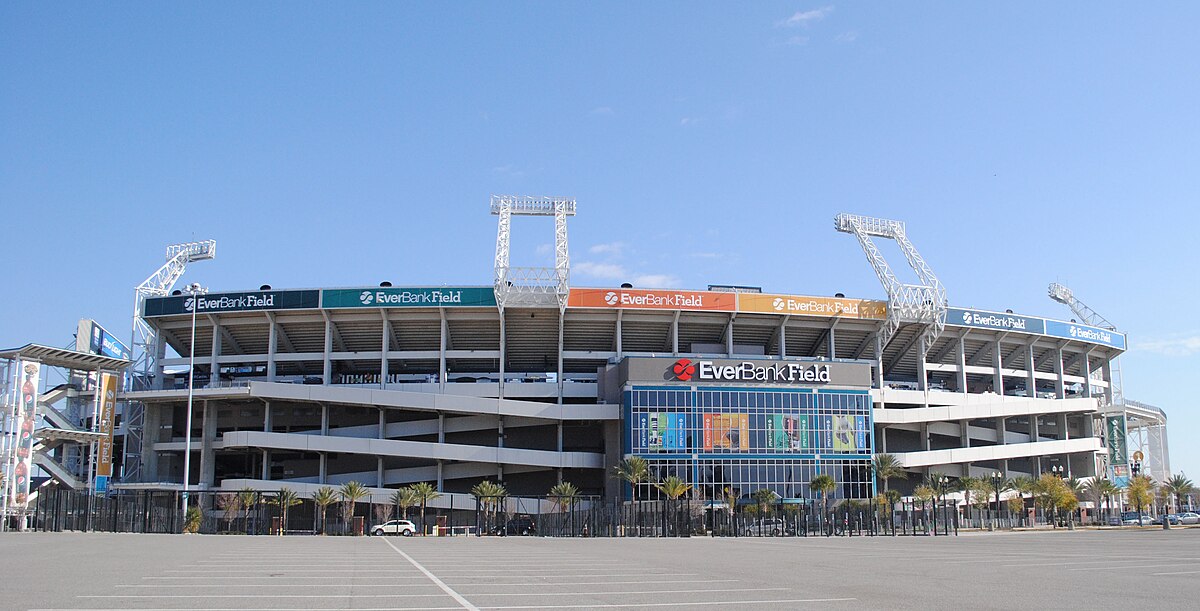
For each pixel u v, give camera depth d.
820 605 15.93
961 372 110.06
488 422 97.31
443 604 15.64
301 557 29.73
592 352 101.38
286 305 96.12
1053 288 134.75
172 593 16.73
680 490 86.38
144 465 96.94
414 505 88.62
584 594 17.72
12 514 63.44
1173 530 79.81
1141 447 142.00
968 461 105.00
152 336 103.12
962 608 15.51
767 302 100.44
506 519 85.75
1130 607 15.75
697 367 94.69
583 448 102.62
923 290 104.50
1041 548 41.16
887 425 103.81
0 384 73.94
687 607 15.53
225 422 103.00
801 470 94.38
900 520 86.38
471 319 98.31
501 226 102.25
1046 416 117.12
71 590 16.89
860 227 112.56
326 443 92.81
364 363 103.19
